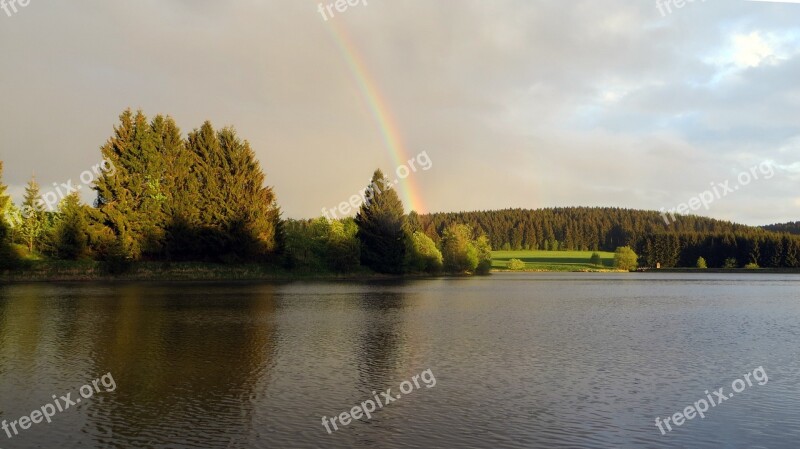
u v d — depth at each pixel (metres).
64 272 77.00
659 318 43.56
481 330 34.91
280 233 98.88
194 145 92.19
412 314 44.03
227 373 21.80
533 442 14.83
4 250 74.00
